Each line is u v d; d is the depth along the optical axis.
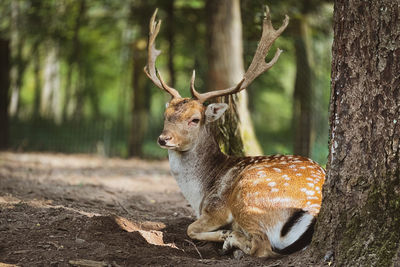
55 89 31.53
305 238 5.94
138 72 22.72
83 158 20.34
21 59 27.03
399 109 5.11
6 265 5.39
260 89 24.27
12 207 7.74
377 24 5.24
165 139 6.98
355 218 5.31
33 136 23.20
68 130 23.52
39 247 6.00
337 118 5.55
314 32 19.88
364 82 5.33
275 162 6.84
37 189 10.20
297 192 6.16
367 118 5.31
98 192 10.65
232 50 13.96
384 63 5.19
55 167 15.66
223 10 13.91
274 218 6.14
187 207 9.77
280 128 31.17
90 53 29.52
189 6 22.75
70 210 7.52
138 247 6.31
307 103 18.81
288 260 5.77
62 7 25.00
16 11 25.11
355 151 5.38
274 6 14.73
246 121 10.05
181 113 7.15
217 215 6.88
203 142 7.34
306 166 6.57
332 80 5.66
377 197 5.18
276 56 7.18
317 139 21.20
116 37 28.53
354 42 5.39
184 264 5.73
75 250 5.93
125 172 15.47
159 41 22.75
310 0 18.25
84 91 31.36
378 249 5.06
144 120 22.66
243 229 6.41
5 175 12.29
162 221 8.22
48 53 28.53
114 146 23.84
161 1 21.84
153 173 15.48
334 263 5.36
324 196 5.62
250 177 6.49
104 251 5.93
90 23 25.44
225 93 7.25
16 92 27.06
